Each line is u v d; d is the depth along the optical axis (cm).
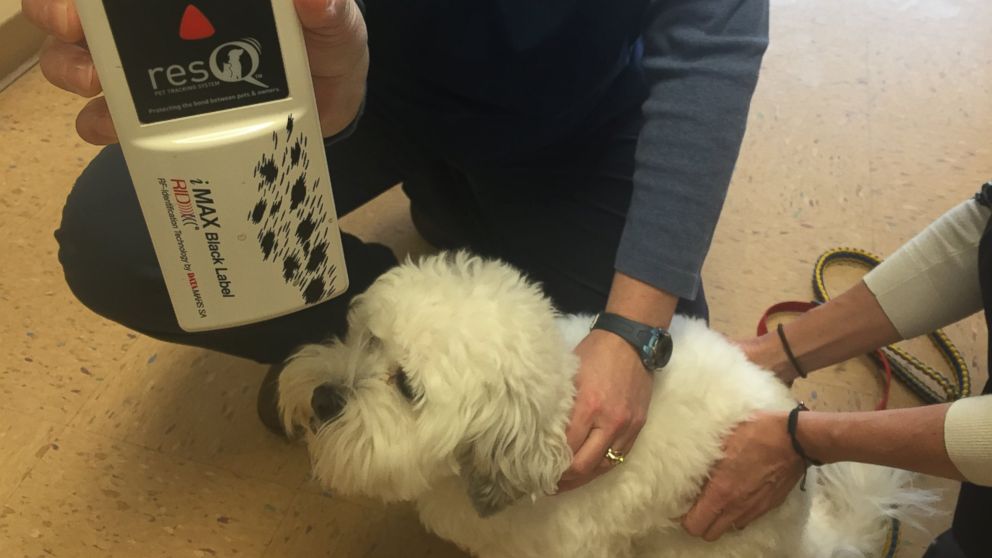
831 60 204
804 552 113
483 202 131
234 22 58
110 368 140
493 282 92
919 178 177
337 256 70
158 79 58
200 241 65
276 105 61
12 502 124
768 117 190
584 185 127
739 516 99
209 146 61
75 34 60
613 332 95
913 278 114
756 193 174
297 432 126
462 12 103
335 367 96
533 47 106
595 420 91
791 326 125
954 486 134
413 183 139
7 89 185
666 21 103
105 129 72
